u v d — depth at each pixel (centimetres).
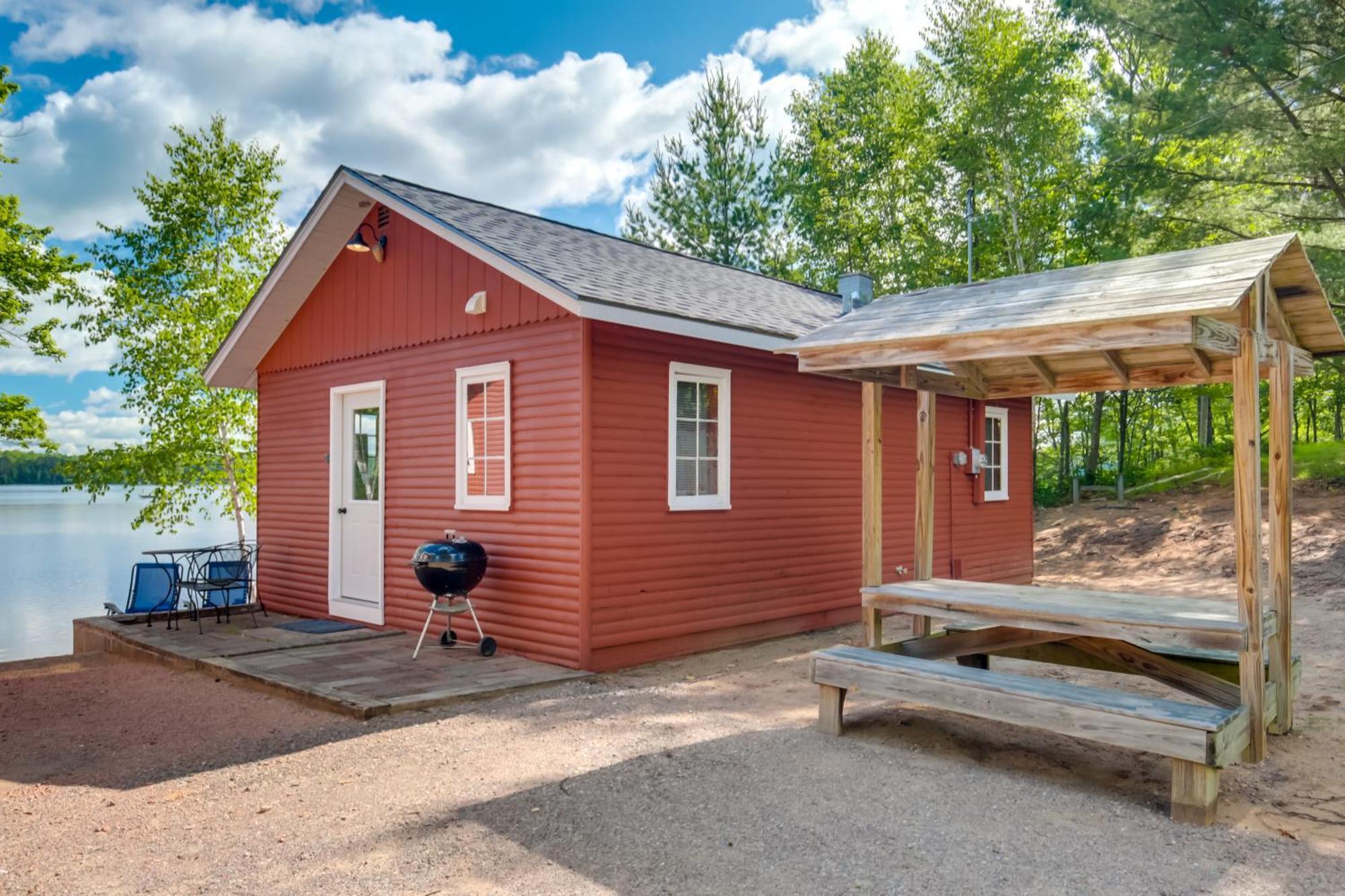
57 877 350
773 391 903
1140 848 363
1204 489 1727
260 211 1508
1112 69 2000
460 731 552
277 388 1102
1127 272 520
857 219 2630
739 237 2703
